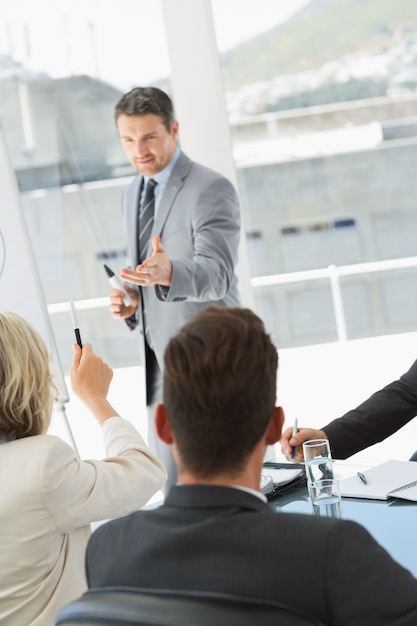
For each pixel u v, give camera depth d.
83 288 4.30
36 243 4.27
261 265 4.30
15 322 1.65
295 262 4.29
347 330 4.34
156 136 3.13
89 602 0.98
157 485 1.73
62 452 1.59
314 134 4.14
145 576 1.05
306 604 0.97
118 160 4.18
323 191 4.20
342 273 4.27
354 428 2.13
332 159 4.16
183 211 3.16
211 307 1.15
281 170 4.19
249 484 1.09
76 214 4.24
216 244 3.08
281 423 1.14
